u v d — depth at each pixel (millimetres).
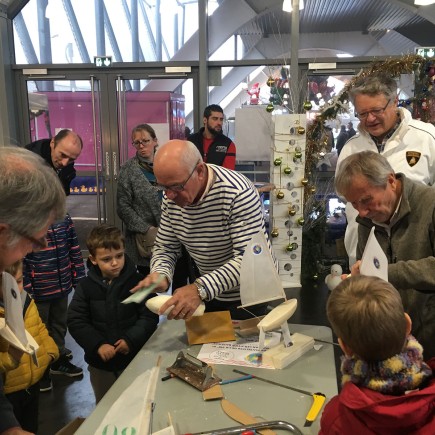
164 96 5004
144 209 2969
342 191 1416
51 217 880
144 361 1377
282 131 3637
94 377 1940
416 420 798
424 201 1428
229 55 4863
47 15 4922
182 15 4730
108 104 5020
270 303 2381
